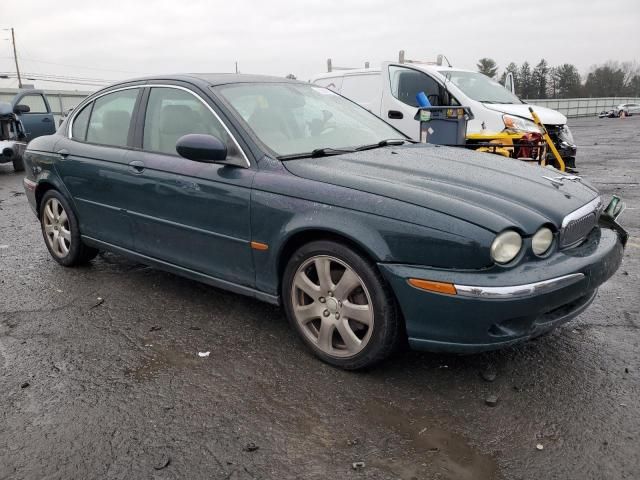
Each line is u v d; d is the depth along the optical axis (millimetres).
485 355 3248
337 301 3033
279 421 2650
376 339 2891
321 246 3008
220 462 2367
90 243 4613
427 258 2678
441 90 8953
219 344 3453
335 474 2289
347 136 3908
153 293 4316
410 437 2516
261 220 3211
